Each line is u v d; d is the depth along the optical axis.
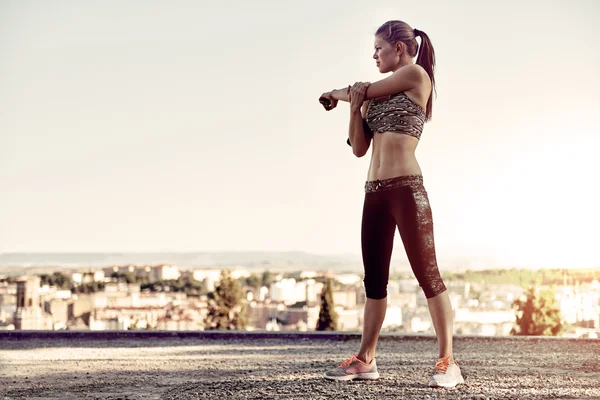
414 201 2.95
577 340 5.08
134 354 4.54
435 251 2.99
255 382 2.99
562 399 2.55
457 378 2.89
